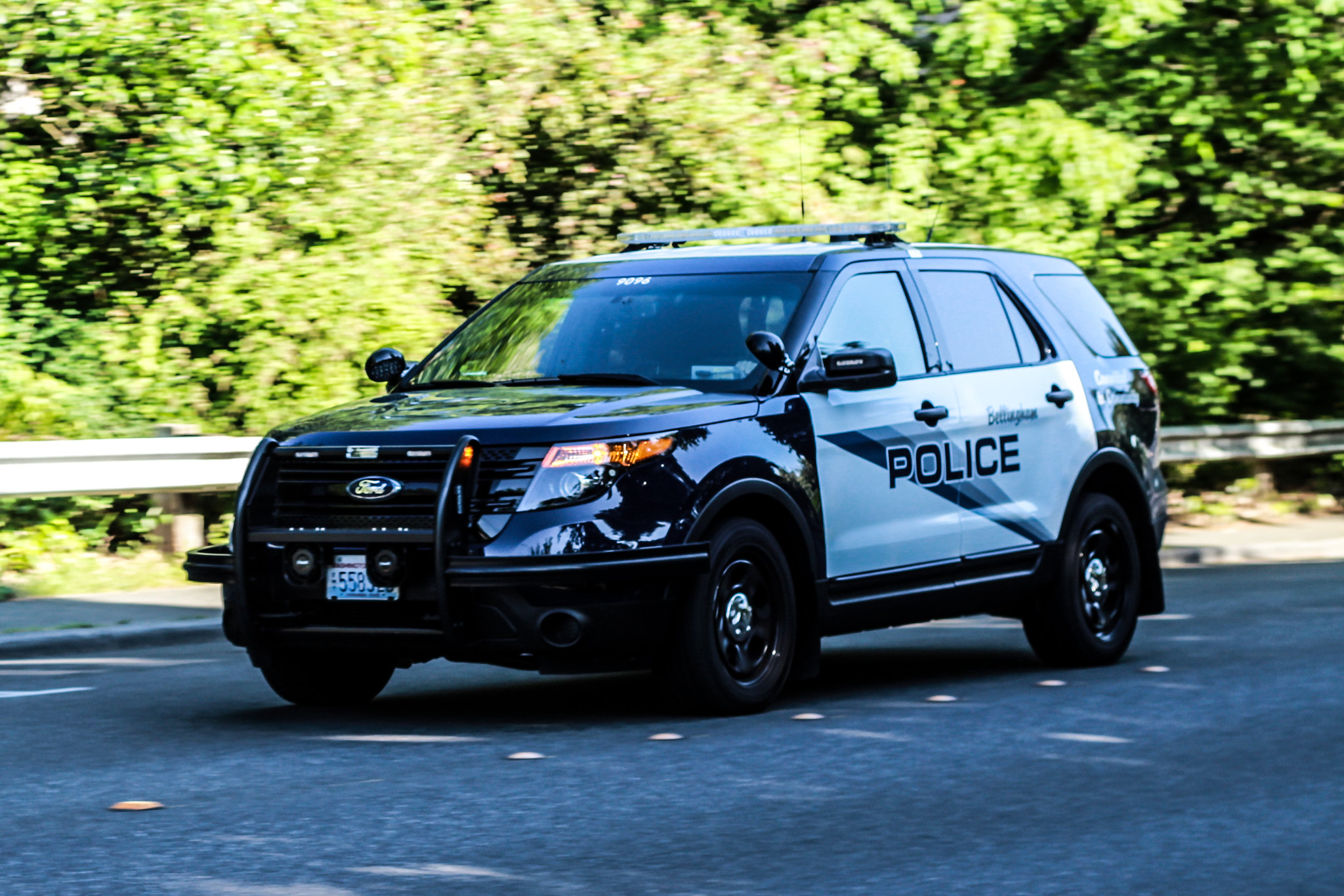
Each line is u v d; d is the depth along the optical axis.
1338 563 35.84
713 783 15.29
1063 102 45.84
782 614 18.81
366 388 34.66
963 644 25.78
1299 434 43.34
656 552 17.34
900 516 20.27
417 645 17.25
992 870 12.52
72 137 35.88
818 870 12.45
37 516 31.12
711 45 40.72
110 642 24.84
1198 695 20.28
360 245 35.12
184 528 31.27
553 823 13.76
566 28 39.22
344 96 35.78
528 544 16.94
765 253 20.75
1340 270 43.88
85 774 15.73
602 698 20.31
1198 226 46.25
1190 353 43.72
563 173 39.44
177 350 34.75
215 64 34.25
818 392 19.44
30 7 33.91
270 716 19.03
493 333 20.98
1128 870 12.56
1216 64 44.91
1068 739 17.47
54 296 36.16
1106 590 23.22
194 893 11.70
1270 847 13.29
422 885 11.92
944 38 43.81
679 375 19.38
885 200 41.38
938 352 21.27
